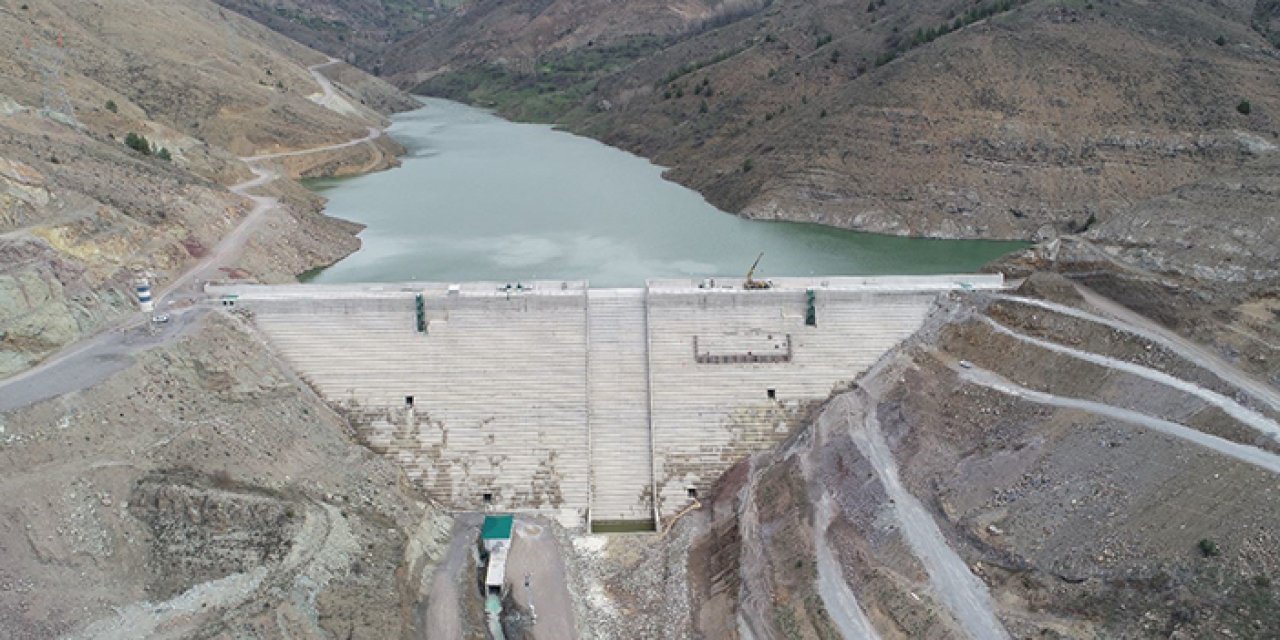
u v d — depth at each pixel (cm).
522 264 12594
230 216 11700
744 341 8300
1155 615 4975
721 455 7800
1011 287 8631
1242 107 14425
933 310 8431
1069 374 7169
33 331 6888
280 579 5466
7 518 5412
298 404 7394
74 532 5503
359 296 8219
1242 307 7406
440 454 7644
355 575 5847
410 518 6806
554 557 6838
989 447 6675
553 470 7638
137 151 12406
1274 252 7731
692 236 14550
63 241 8156
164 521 5700
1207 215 8394
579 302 8375
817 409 7956
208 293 8475
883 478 6644
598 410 7956
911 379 7662
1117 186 14550
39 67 14462
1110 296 8169
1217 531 5241
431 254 13088
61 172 9500
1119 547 5434
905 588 5650
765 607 5941
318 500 6419
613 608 6425
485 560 6762
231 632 5025
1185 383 6719
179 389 6888
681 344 8269
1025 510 6003
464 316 8238
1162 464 5881
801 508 6662
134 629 5109
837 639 5453
